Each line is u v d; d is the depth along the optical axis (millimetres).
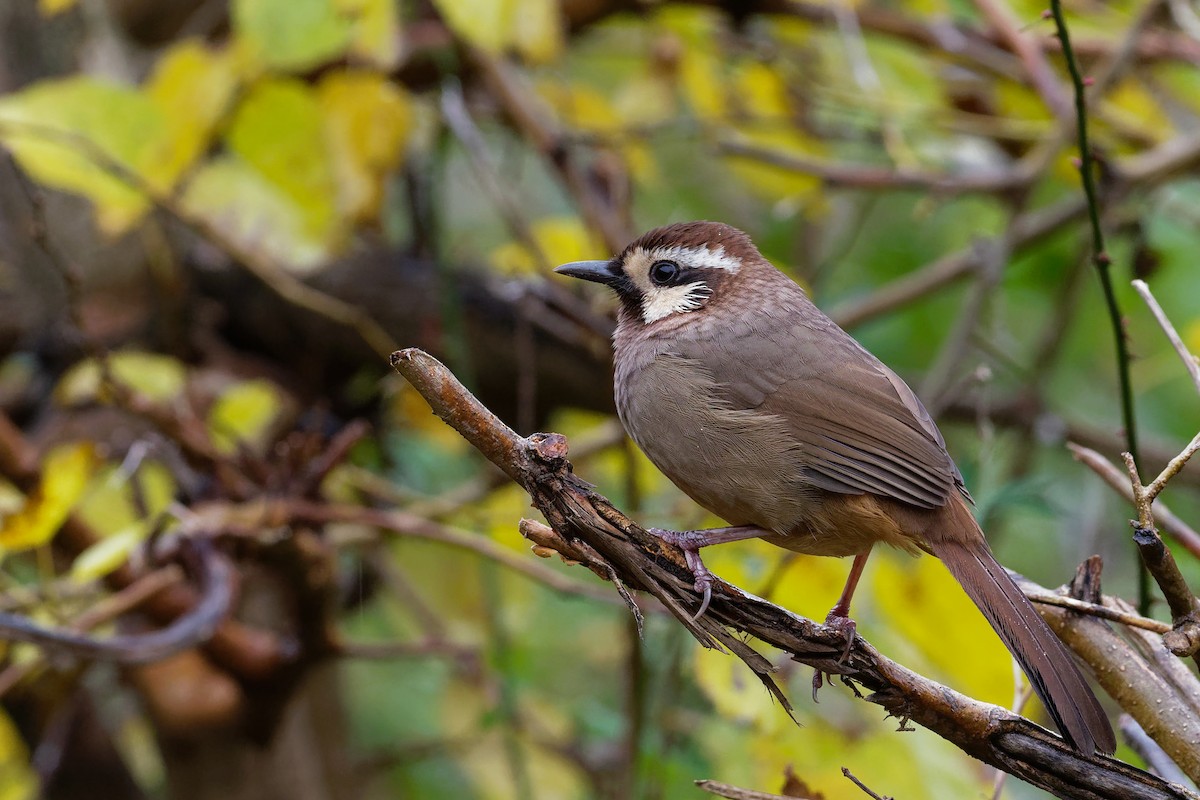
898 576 8523
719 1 12492
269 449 11391
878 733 8180
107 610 9109
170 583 9266
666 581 6051
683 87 13055
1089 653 6547
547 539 6082
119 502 9828
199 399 11180
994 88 13695
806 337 8172
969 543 7523
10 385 11859
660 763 9516
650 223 14953
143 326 11703
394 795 13562
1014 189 12039
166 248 11336
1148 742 6691
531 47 10117
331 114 10898
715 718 9711
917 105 12602
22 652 9594
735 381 8008
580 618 13156
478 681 11344
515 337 11875
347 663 13211
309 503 9578
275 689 10273
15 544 8391
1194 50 12383
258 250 10867
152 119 9914
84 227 11438
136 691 10711
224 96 10375
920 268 15289
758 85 13039
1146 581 7070
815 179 12539
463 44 11430
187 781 11297
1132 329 14172
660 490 12617
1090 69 12742
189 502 10383
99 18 11875
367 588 12859
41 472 9289
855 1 12633
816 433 7770
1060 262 14656
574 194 11297
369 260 12023
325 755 12203
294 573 9484
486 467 11742
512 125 12406
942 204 14305
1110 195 11812
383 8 10102
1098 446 12773
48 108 9703
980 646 8344
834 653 6133
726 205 15164
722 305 8391
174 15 13016
